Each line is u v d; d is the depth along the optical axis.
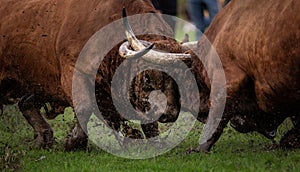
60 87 18.75
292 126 19.28
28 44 18.86
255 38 16.25
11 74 19.41
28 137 20.30
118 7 17.73
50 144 19.30
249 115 17.44
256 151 17.30
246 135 19.41
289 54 15.43
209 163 15.99
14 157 17.25
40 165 16.77
